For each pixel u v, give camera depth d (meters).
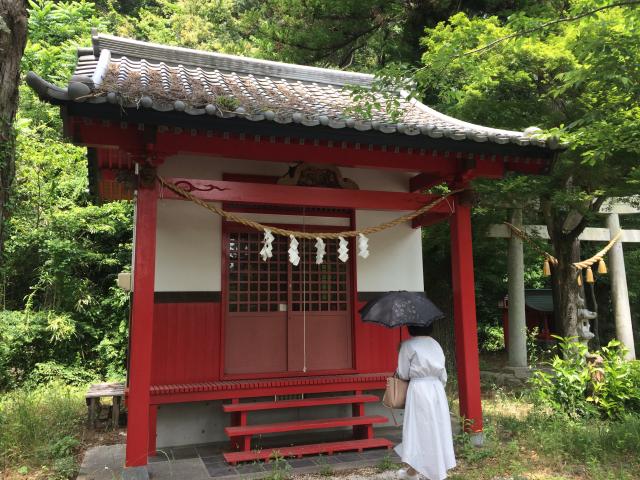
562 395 6.62
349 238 6.83
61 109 3.99
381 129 4.93
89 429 6.76
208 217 6.14
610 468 4.83
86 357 10.84
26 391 8.84
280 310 6.41
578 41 5.87
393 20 12.29
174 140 4.80
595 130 5.92
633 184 8.36
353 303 6.71
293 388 5.81
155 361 5.66
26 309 10.25
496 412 7.27
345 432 6.34
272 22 13.37
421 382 4.25
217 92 5.32
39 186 11.17
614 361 6.93
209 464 5.04
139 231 4.71
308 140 4.95
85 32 15.82
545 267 8.15
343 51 13.43
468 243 5.99
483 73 6.66
